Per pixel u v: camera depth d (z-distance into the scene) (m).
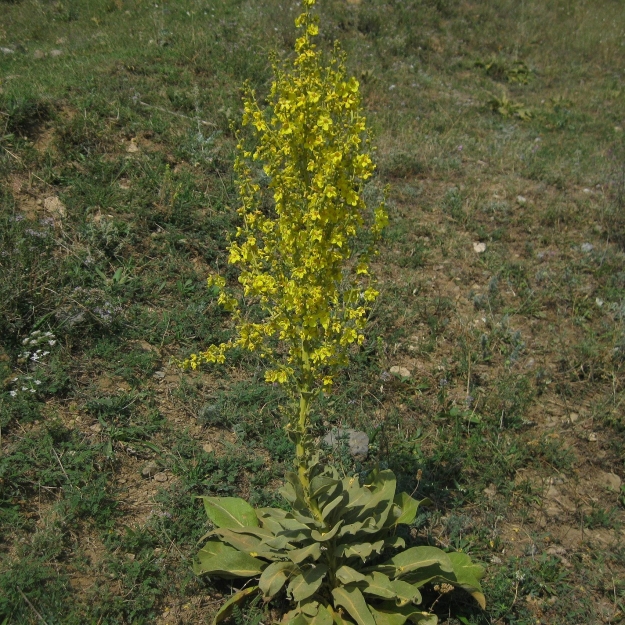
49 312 4.64
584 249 6.68
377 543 3.10
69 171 6.01
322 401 4.63
